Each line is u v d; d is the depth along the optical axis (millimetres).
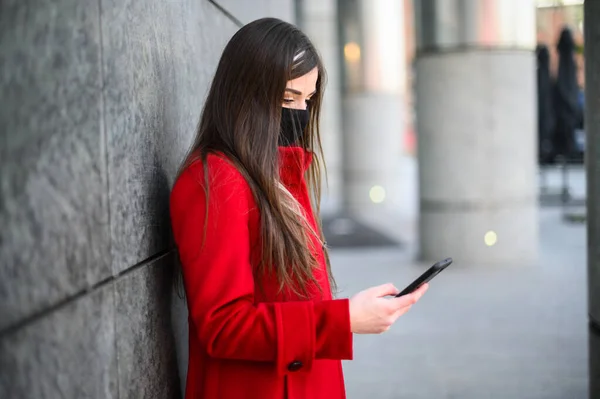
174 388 1701
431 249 7141
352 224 11023
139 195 1478
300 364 1361
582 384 3672
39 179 1050
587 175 2105
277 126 1471
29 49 1028
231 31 2660
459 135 6848
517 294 5707
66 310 1122
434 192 7016
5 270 958
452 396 3557
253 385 1446
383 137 13469
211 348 1360
